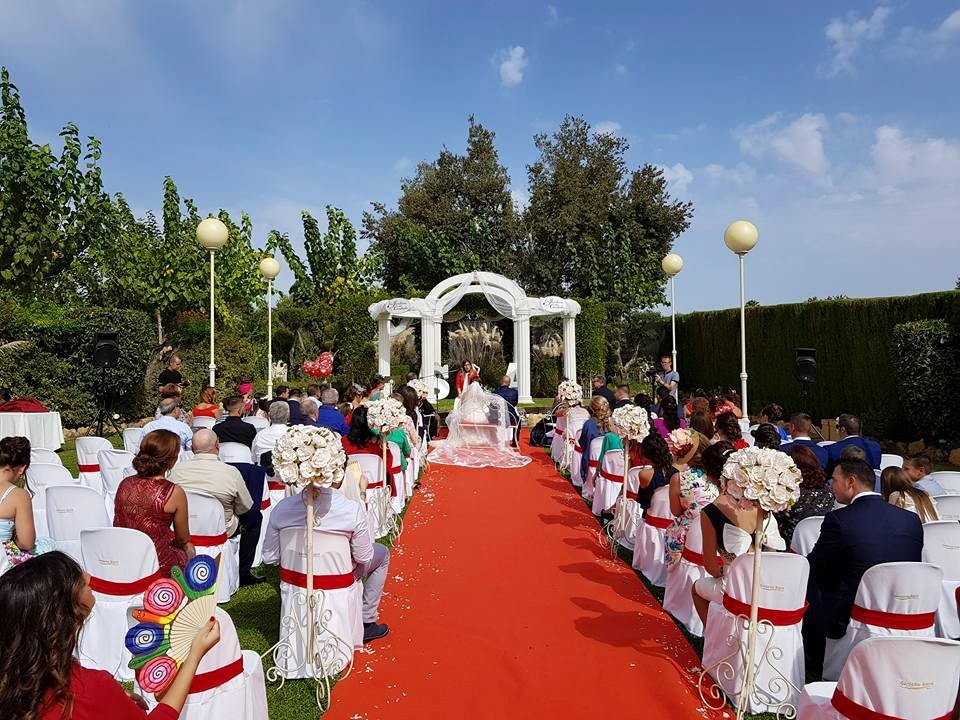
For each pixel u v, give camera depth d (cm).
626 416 687
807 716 320
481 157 3903
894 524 404
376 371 2345
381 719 370
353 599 437
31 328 1471
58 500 536
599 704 387
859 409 1448
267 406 1092
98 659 409
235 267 2195
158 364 1750
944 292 1246
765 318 1736
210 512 520
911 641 277
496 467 1184
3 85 1324
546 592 568
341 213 2811
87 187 1414
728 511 425
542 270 3478
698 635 488
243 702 318
